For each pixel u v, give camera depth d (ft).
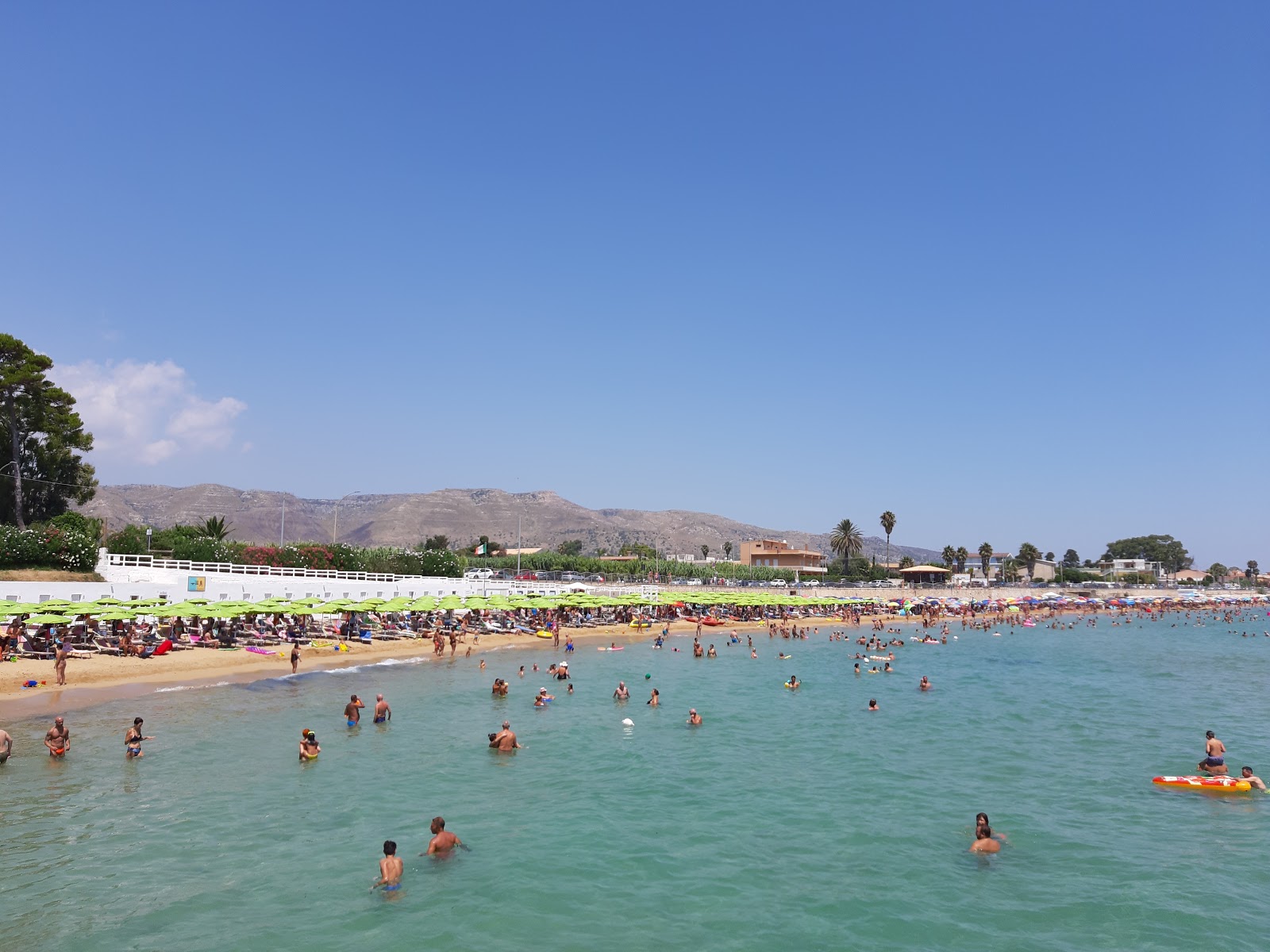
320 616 216.74
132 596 188.44
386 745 108.78
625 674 181.88
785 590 448.24
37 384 241.76
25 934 55.72
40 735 105.40
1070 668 212.43
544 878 67.46
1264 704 156.66
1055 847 76.54
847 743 118.32
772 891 66.03
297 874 66.85
